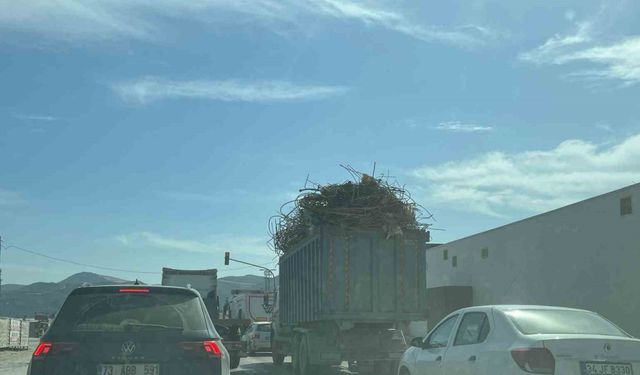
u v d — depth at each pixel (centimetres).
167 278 2531
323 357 1511
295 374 1705
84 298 649
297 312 1758
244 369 2014
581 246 1748
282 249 1933
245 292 3522
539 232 1970
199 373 612
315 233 1543
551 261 1894
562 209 1850
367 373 1606
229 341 1998
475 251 2417
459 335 832
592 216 1706
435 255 2809
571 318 775
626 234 1562
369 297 1495
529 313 772
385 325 1555
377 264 1512
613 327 776
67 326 624
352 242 1504
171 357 609
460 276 2534
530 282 2006
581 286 1738
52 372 590
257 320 3344
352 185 1555
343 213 1498
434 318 2473
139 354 602
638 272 1511
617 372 680
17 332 3500
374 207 1515
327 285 1477
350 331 1534
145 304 654
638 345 699
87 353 596
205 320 659
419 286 1529
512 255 2133
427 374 882
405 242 1534
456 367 794
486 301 2305
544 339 687
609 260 1623
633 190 1545
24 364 2320
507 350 707
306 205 1546
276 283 2283
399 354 1501
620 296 1573
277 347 2114
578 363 675
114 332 613
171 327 632
